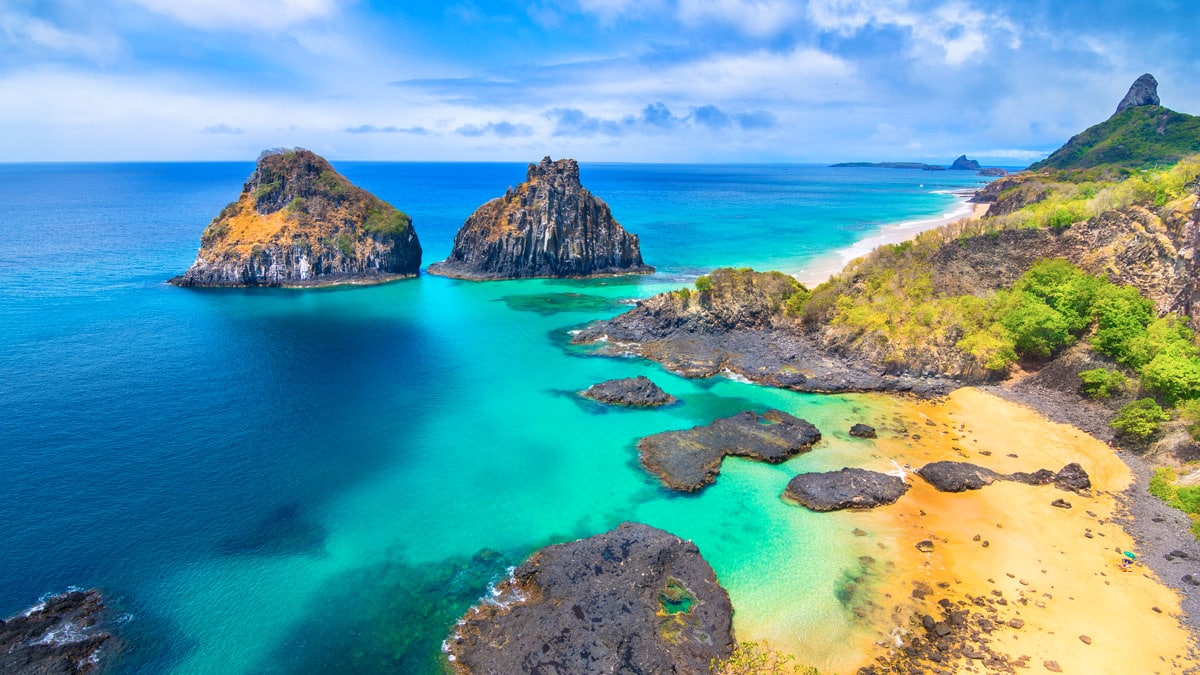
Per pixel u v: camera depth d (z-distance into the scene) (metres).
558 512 56.75
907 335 86.00
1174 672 37.53
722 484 61.09
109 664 39.50
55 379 84.00
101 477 60.56
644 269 161.00
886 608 44.00
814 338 94.44
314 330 110.31
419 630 42.94
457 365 93.06
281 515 55.75
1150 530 50.97
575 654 38.66
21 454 64.25
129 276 150.62
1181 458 58.62
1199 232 76.62
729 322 100.06
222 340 102.94
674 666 38.25
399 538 52.97
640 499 58.81
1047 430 68.81
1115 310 76.06
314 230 152.25
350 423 73.69
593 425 73.81
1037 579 46.12
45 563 48.31
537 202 158.12
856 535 52.44
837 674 38.50
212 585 46.81
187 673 39.22
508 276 155.88
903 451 66.31
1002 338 82.31
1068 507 54.84
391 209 164.00
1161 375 64.81
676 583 45.41
